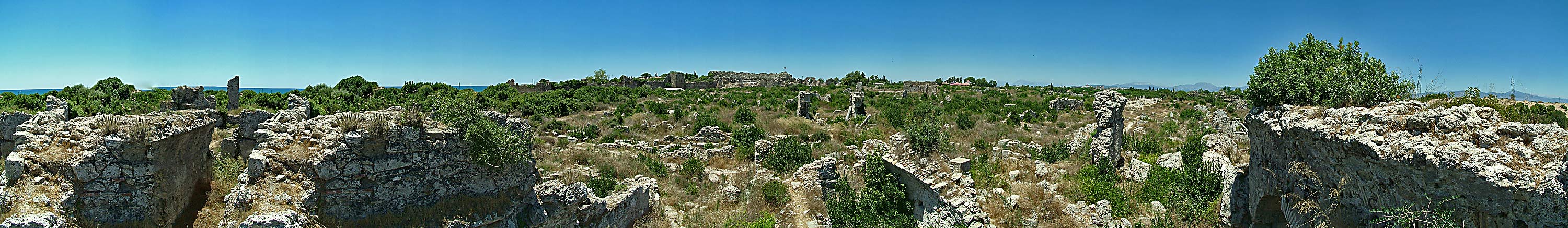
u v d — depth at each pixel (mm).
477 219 11148
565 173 20312
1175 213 15320
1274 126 11164
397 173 10516
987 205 15750
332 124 10547
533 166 12516
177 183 10281
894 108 48000
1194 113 42594
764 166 25453
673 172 23562
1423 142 7875
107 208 9516
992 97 59938
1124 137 29188
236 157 12969
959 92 65438
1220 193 15547
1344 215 9250
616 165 23172
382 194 10461
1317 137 9461
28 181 9320
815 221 18344
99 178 9406
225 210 10172
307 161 10086
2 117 19000
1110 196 16516
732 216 17516
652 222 16312
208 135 11484
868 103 55125
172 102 34531
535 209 12227
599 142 31266
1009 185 18125
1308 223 10180
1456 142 7781
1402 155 7930
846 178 19781
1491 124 8125
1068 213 15727
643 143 30078
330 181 10234
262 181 10180
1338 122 9305
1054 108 48594
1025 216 15531
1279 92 14180
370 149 10359
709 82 88938
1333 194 9359
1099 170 19438
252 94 49562
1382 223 8523
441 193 10969
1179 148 26438
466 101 11906
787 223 18047
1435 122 8211
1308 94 13391
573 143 30797
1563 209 6891
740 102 55812
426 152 10734
